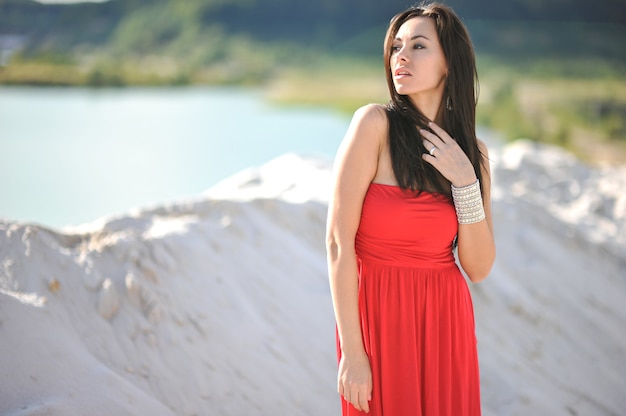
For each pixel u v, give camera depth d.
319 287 3.50
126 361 2.71
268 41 51.78
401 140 2.12
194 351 2.86
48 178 13.51
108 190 12.63
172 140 19.58
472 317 2.30
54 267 2.87
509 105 28.28
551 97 30.56
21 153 16.25
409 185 2.10
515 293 4.14
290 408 2.85
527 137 23.05
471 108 2.26
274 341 3.09
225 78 44.91
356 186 2.08
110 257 3.04
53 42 43.22
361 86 42.00
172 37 50.31
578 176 6.68
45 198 11.68
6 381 2.29
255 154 17.56
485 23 49.81
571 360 3.91
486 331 3.87
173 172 14.81
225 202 3.71
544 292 4.33
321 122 25.97
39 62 39.56
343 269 2.06
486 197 2.36
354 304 2.06
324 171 4.97
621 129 24.16
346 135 2.14
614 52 44.53
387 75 2.24
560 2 50.22
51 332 2.57
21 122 21.97
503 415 3.33
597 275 4.67
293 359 3.06
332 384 3.05
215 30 51.31
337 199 2.08
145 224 3.39
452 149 2.14
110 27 47.06
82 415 2.31
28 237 2.92
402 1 54.69
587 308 4.34
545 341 3.97
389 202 2.09
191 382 2.75
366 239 2.15
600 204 6.06
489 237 2.22
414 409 2.14
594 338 4.15
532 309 4.09
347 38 53.00
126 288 2.92
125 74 41.31
